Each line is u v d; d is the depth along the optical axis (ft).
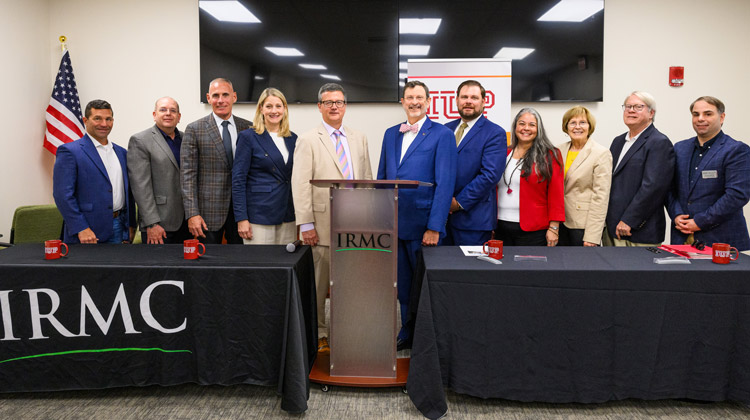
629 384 6.23
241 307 6.31
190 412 6.38
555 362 6.23
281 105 8.98
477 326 6.23
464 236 8.72
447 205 7.72
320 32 13.46
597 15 13.03
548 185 8.77
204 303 6.32
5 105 12.36
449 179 7.77
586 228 9.11
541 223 8.73
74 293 6.30
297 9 13.42
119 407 6.48
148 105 13.98
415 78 12.33
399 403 6.63
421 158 7.95
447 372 6.37
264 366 6.40
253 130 8.89
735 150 8.21
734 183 8.15
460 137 9.14
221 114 9.43
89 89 13.98
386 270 6.75
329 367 7.30
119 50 13.91
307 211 8.14
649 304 6.09
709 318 6.08
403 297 8.44
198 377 6.44
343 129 8.68
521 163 8.84
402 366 7.34
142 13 13.82
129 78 13.94
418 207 8.00
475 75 12.25
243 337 6.37
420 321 6.22
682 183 8.89
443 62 12.25
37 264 6.31
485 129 8.66
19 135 12.84
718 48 13.23
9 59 12.46
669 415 6.32
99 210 8.94
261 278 6.24
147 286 6.31
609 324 6.14
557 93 13.28
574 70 13.19
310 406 6.55
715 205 8.29
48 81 13.87
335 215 6.72
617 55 13.34
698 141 8.85
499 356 6.26
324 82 13.53
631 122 9.13
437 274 6.19
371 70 13.46
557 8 13.10
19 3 12.76
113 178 9.36
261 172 8.89
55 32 13.93
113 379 6.48
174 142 9.86
